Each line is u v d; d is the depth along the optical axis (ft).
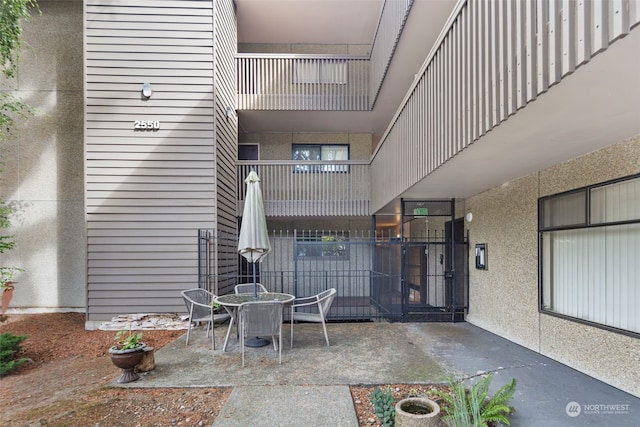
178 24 20.27
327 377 11.98
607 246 11.67
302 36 32.17
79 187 23.25
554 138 10.21
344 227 33.65
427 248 25.02
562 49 6.56
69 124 23.30
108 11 19.92
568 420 9.23
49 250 23.02
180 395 10.91
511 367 12.87
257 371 12.60
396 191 19.79
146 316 19.58
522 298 15.67
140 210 19.94
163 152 20.11
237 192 27.43
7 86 23.06
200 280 19.70
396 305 23.47
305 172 29.07
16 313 22.63
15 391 11.57
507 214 16.87
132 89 20.02
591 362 11.96
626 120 8.72
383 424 9.07
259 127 32.22
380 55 24.29
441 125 12.59
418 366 12.95
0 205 22.36
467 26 10.40
